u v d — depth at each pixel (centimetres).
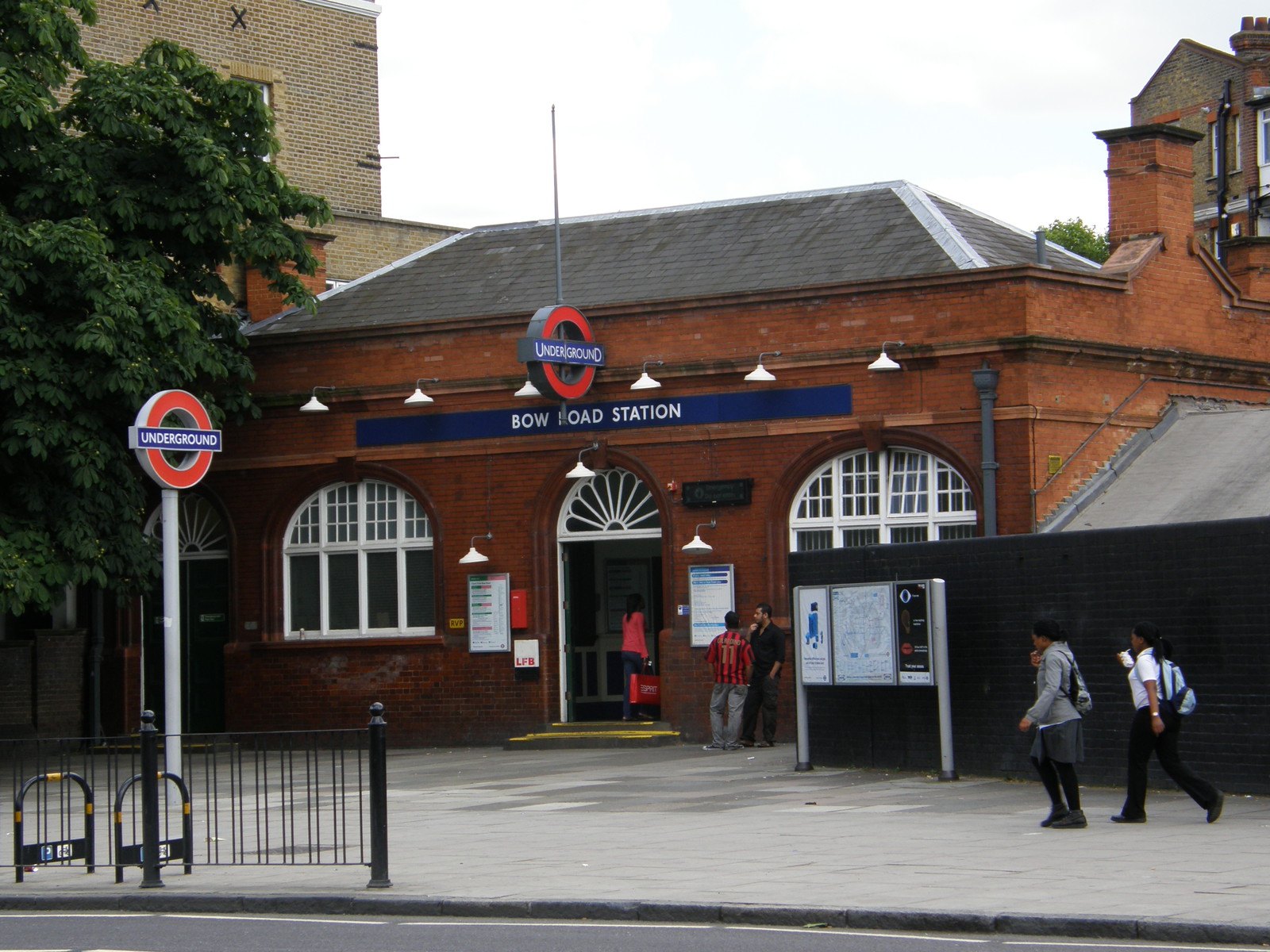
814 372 2208
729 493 2245
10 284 2048
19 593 2038
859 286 2178
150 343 2175
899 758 1727
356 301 2614
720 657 2134
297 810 1612
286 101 3456
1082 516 2072
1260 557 1412
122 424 2400
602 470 2331
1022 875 1073
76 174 2200
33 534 2112
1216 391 2364
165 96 2245
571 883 1120
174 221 2280
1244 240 2558
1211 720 1445
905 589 1691
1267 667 1405
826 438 2198
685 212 2577
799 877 1106
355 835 1453
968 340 2103
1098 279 2173
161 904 1137
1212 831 1245
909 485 2169
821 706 1822
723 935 944
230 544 2569
